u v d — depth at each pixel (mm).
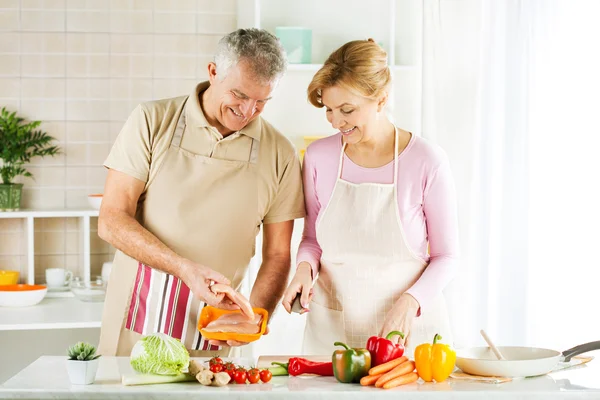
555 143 3287
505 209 3447
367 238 2570
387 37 4113
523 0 3375
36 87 4145
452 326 3654
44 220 4184
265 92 2398
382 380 1958
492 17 3572
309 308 2723
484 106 3613
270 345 3914
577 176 3227
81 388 1930
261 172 2617
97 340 4164
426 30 3742
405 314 2412
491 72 3592
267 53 2361
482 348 2203
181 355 2016
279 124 4113
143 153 2537
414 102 4055
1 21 4105
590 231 3199
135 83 4191
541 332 3328
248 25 3975
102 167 4203
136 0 4168
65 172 4184
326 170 2623
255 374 2014
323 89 2408
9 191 3961
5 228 4137
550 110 3301
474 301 3627
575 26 3227
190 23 4199
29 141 4090
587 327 3203
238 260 2633
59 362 2215
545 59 3314
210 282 2297
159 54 4191
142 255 2430
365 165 2586
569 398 1924
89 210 4055
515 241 3416
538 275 3346
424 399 1915
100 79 4176
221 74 2391
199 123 2541
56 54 4148
